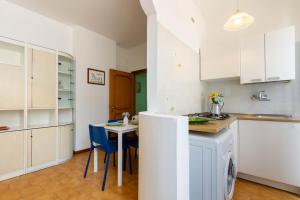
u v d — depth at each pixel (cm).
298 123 177
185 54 238
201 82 300
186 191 121
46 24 302
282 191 191
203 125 150
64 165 273
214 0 264
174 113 207
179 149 113
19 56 268
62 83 322
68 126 302
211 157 132
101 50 385
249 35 273
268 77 225
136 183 212
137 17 307
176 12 214
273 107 253
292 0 238
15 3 260
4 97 226
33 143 250
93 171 248
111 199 177
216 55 275
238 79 286
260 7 263
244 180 219
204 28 317
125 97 439
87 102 353
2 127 231
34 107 256
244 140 214
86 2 260
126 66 480
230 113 285
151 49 172
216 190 130
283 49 215
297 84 234
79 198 179
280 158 189
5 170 222
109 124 244
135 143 241
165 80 186
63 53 300
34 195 184
